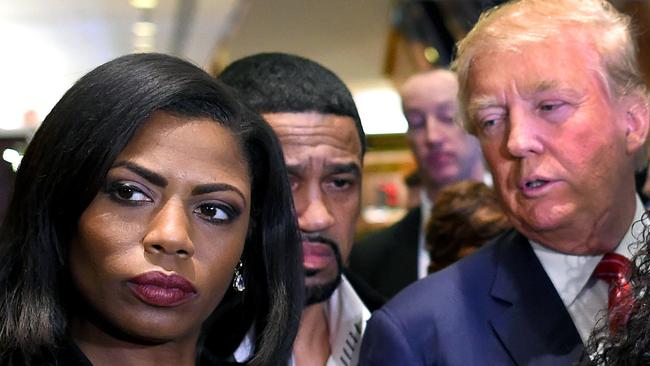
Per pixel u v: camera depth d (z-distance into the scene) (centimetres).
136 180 117
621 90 147
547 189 144
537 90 143
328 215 159
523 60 144
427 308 149
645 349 111
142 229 117
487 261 155
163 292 117
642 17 286
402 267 242
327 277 163
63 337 119
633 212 151
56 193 118
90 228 117
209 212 121
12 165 192
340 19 459
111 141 116
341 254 164
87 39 285
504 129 148
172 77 120
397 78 503
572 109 143
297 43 477
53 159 118
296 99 161
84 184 116
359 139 168
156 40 304
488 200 202
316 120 161
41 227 119
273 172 135
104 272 117
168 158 118
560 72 143
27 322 117
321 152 160
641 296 115
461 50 153
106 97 118
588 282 151
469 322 148
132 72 120
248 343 143
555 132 143
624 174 148
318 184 161
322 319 175
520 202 147
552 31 145
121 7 274
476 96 148
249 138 131
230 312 141
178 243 116
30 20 264
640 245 136
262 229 137
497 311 149
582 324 150
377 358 148
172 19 293
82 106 118
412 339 147
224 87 125
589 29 146
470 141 271
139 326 118
